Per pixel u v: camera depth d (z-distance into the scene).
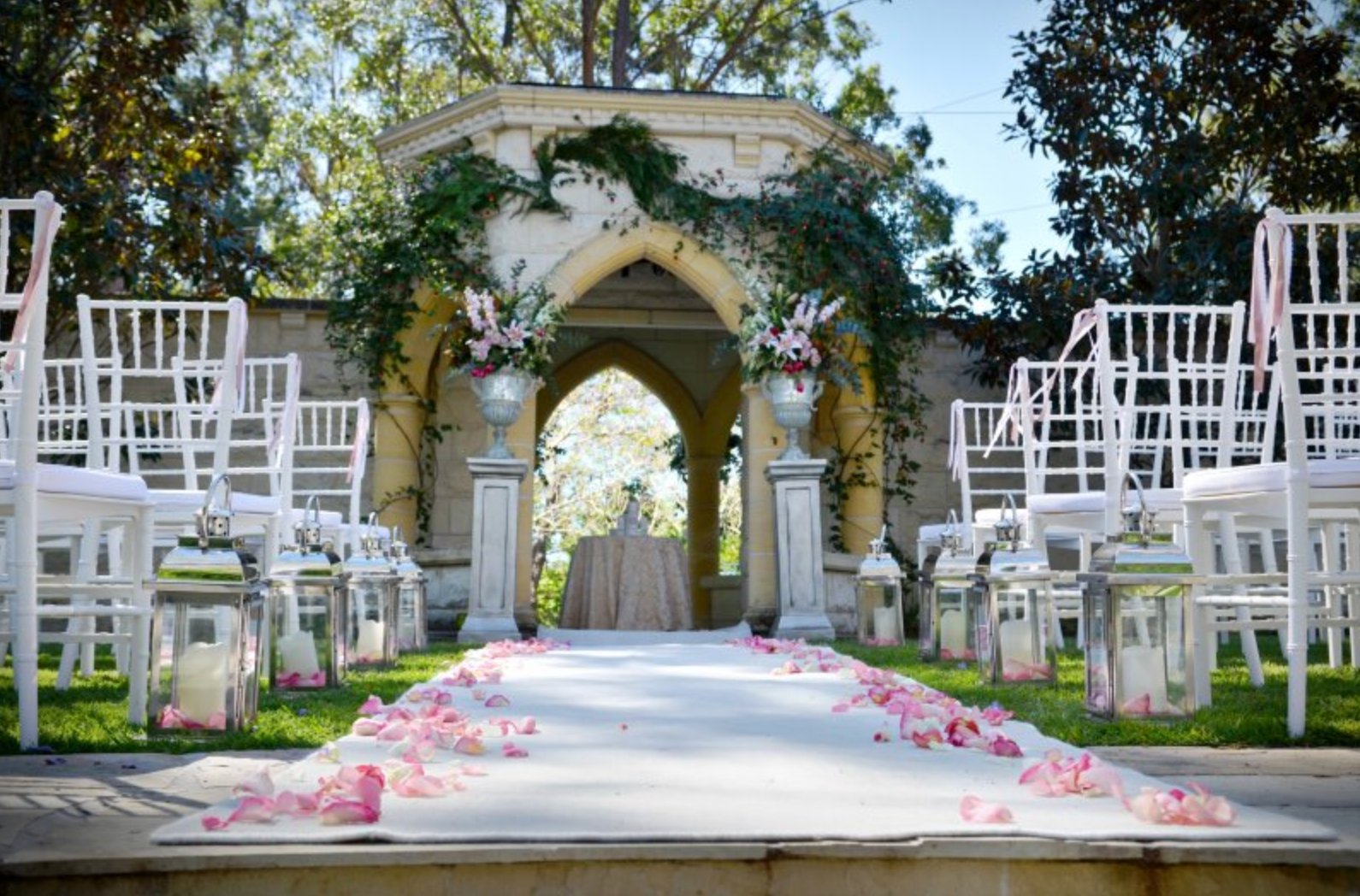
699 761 2.61
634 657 6.16
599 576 9.84
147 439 4.55
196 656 3.13
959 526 6.47
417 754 2.60
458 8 18.92
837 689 4.32
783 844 1.80
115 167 11.46
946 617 5.78
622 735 3.04
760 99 9.52
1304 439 3.35
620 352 13.79
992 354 11.20
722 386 13.91
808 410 8.83
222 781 2.52
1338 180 11.53
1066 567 11.12
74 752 3.00
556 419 19.16
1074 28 11.91
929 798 2.17
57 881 1.73
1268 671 5.12
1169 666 3.35
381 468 10.31
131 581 4.07
